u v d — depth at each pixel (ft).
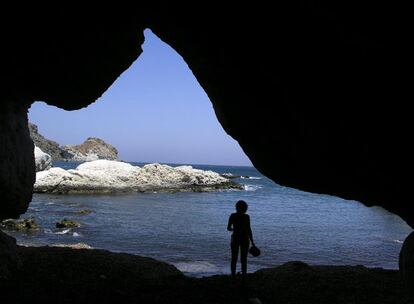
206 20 29.66
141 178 191.62
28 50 31.45
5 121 34.42
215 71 34.06
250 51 29.04
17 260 33.65
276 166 35.58
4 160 33.94
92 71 36.27
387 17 19.25
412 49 19.57
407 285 21.91
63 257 39.75
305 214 127.44
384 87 22.52
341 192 31.76
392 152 24.36
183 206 138.72
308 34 24.44
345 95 25.08
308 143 30.37
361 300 30.58
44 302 25.45
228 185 225.97
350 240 79.82
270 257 61.36
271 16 25.52
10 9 27.50
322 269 40.96
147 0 31.04
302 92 27.71
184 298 28.76
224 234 82.48
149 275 36.58
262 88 30.99
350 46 22.43
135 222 97.55
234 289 32.14
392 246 74.23
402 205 26.55
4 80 32.94
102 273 35.09
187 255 61.00
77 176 171.83
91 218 101.65
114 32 33.63
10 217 38.19
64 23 30.40
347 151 27.71
